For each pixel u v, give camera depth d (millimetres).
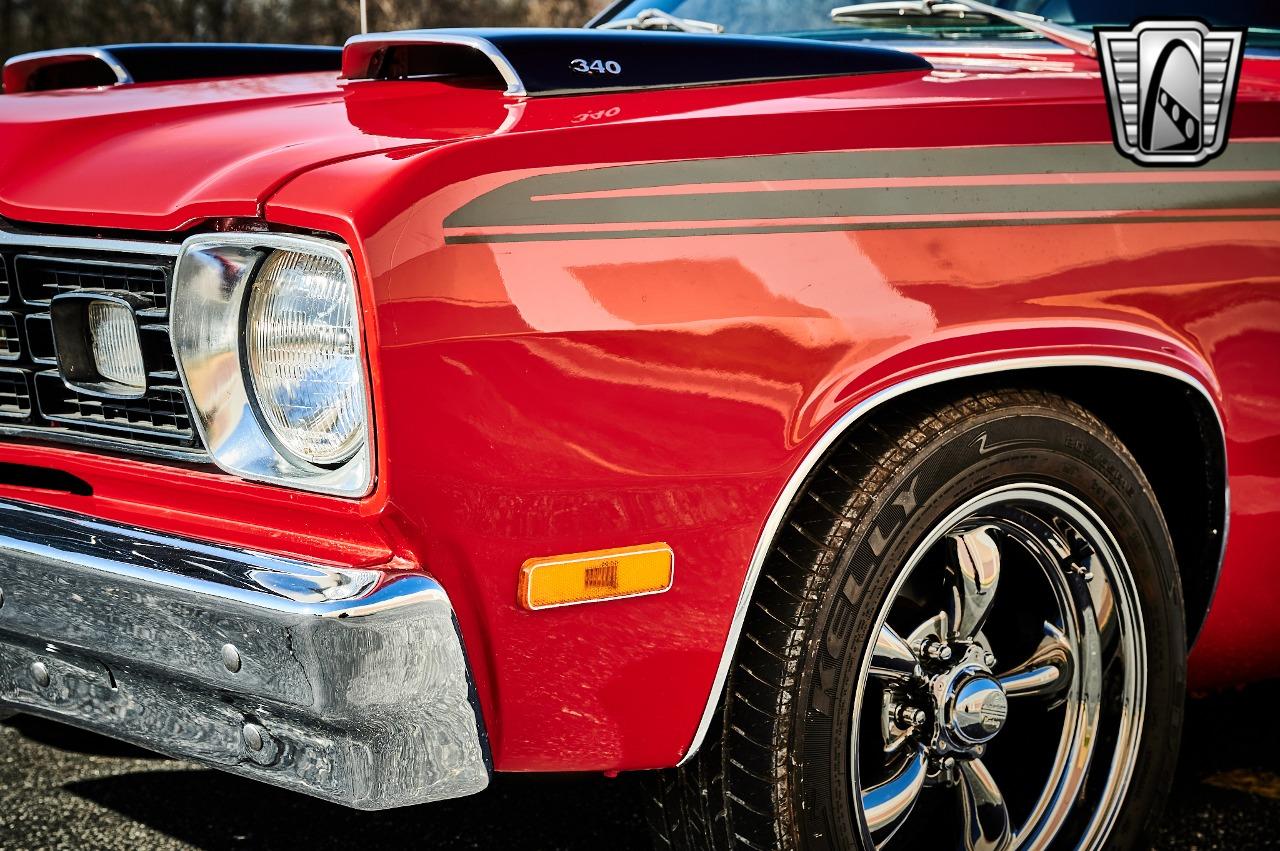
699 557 1759
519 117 1768
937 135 1897
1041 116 1984
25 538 1781
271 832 2463
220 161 1765
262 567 1629
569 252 1648
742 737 1855
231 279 1649
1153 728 2193
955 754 2094
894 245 1836
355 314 1564
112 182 1812
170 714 1746
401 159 1617
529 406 1630
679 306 1697
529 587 1671
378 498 1585
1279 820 2609
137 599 1694
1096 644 2150
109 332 1822
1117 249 2008
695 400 1713
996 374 2008
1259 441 2197
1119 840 2191
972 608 2096
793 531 1849
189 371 1686
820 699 1851
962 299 1875
